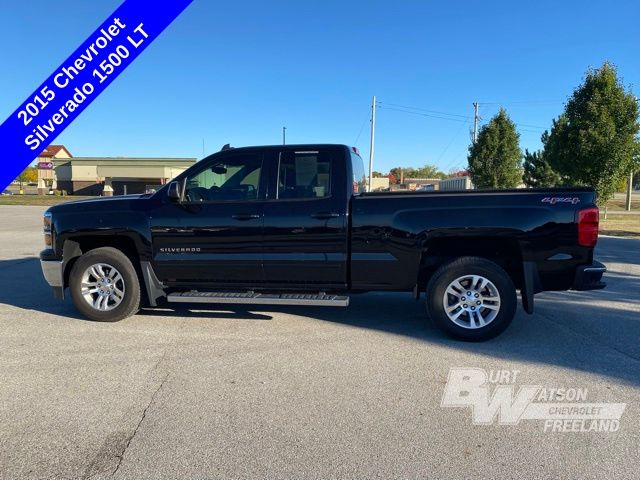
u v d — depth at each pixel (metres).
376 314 6.21
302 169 5.40
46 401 3.71
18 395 3.82
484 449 3.05
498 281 4.96
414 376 4.17
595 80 17.23
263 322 5.84
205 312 6.31
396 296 7.26
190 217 5.51
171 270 5.64
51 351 4.81
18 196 56.47
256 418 3.44
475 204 5.01
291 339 5.18
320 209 5.26
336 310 6.41
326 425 3.34
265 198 5.43
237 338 5.22
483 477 2.76
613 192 18.33
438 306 5.10
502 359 4.57
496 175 27.62
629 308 6.48
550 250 4.90
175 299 5.52
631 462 2.90
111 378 4.14
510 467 2.86
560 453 3.00
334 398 3.75
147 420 3.42
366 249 5.22
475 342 5.06
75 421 3.41
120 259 5.72
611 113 17.17
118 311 5.77
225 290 5.76
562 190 4.94
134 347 4.93
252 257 5.43
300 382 4.05
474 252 5.34
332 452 3.01
